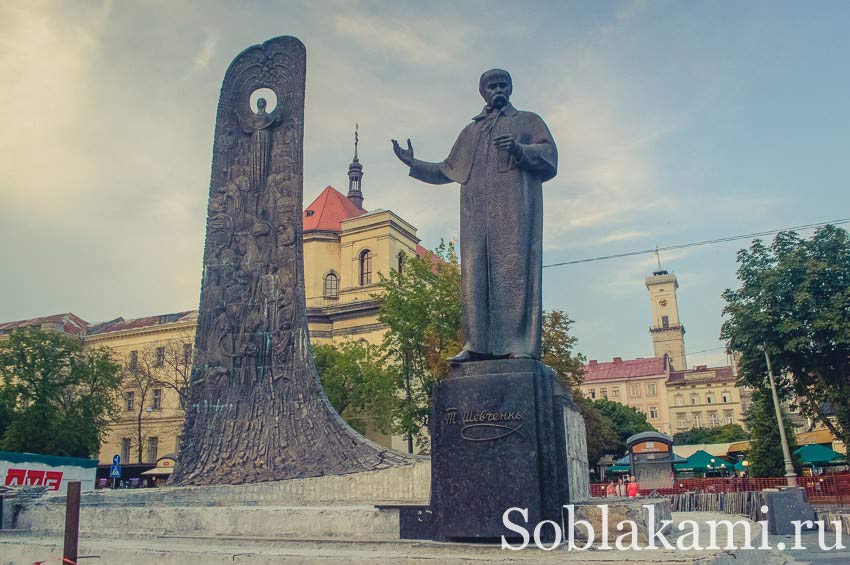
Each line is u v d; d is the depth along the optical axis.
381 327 48.66
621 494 27.09
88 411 44.22
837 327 24.88
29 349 43.50
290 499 15.52
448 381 6.76
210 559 6.87
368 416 36.50
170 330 56.97
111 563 7.63
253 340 17.38
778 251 27.77
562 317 30.47
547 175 7.71
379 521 8.66
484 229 7.50
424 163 8.02
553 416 6.57
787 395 29.53
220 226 18.38
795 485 23.64
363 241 52.38
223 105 19.22
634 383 107.25
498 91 7.84
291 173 18.45
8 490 13.27
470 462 6.48
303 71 19.03
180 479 16.41
